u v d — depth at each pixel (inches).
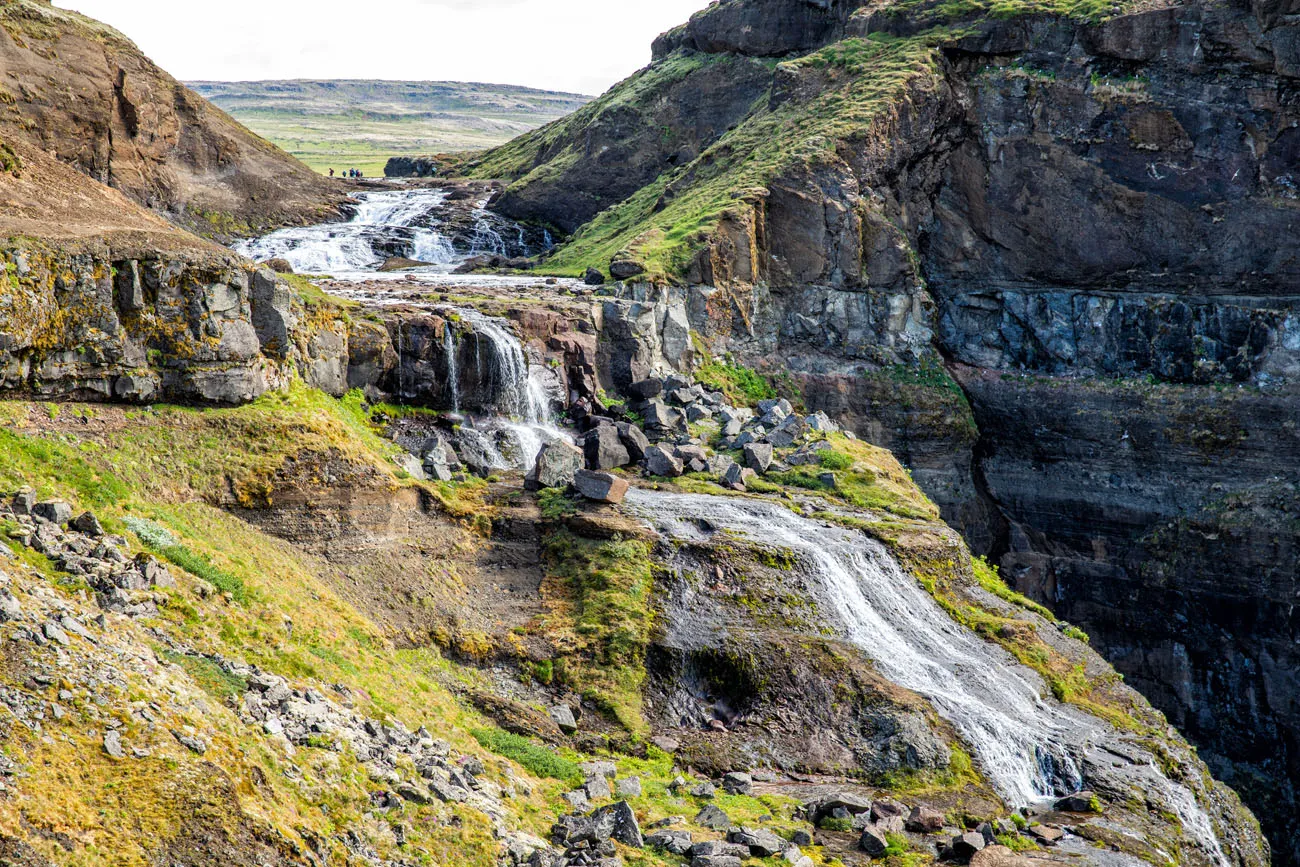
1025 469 2637.8
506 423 1846.7
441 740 989.2
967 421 2586.1
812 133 2650.1
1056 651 1577.3
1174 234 2517.2
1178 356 2512.3
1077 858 1074.7
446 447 1675.7
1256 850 1396.4
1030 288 2699.3
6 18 2603.3
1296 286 2423.7
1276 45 2368.4
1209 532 2396.7
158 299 1290.6
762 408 2183.8
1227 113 2438.5
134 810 674.8
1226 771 2377.0
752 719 1283.2
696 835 971.3
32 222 1288.1
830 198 2556.6
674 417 2028.8
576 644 1310.3
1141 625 2498.8
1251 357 2439.7
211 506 1227.9
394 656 1179.9
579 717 1233.4
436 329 1790.1
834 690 1312.7
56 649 749.3
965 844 1030.4
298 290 1635.1
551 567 1461.6
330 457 1343.5
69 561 880.3
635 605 1375.5
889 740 1251.2
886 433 2532.0
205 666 858.1
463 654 1263.5
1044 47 2650.1
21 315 1155.9
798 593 1461.6
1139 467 2502.5
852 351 2573.8
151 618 882.8
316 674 978.7
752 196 2514.8
